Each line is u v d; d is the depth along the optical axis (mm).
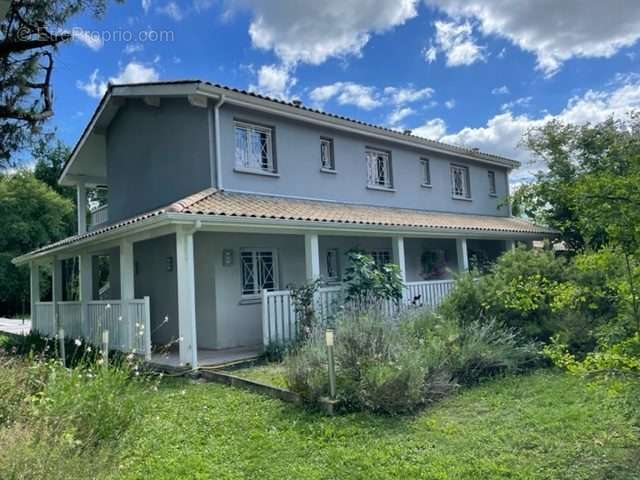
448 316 8992
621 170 5133
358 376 6484
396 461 4594
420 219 14562
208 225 9281
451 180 19000
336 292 11203
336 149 14500
